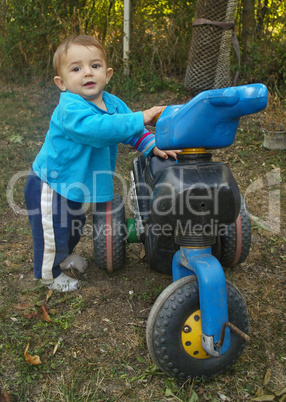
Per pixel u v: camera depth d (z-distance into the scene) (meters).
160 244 2.04
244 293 2.41
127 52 6.05
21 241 2.96
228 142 1.61
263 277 2.57
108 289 2.46
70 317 2.19
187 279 1.71
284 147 4.29
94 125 1.85
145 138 2.30
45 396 1.74
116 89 5.73
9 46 6.54
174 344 1.66
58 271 2.43
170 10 6.21
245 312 1.76
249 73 5.70
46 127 4.83
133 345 2.03
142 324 2.17
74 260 2.64
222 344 1.63
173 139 1.58
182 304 1.65
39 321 2.17
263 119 4.91
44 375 1.84
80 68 2.01
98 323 2.17
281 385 1.80
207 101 1.49
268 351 1.98
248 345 2.02
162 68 6.19
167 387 1.78
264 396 1.72
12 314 2.21
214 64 5.28
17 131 4.70
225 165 1.66
